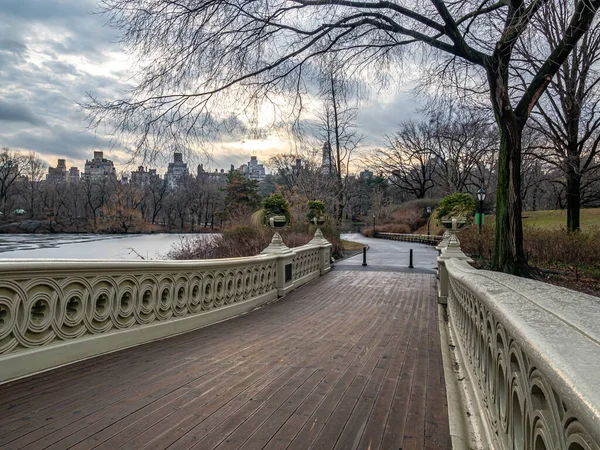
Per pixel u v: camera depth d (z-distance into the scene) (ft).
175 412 10.46
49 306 13.50
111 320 16.14
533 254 50.93
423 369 14.71
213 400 11.34
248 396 11.69
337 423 9.99
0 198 243.60
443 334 20.94
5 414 10.10
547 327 4.48
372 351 17.30
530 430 4.66
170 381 12.83
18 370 12.49
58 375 12.98
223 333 20.59
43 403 10.80
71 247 110.63
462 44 36.78
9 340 12.33
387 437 9.30
